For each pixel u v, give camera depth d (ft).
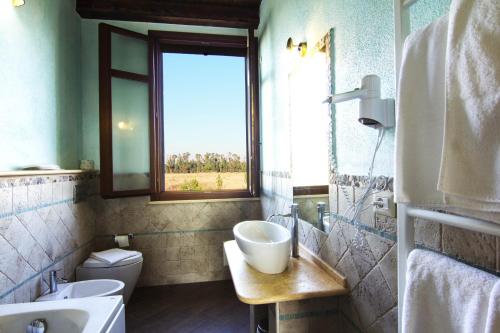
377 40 3.38
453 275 1.95
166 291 8.91
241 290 3.98
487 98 1.64
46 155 6.73
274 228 6.01
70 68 8.16
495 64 1.61
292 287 4.08
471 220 1.94
